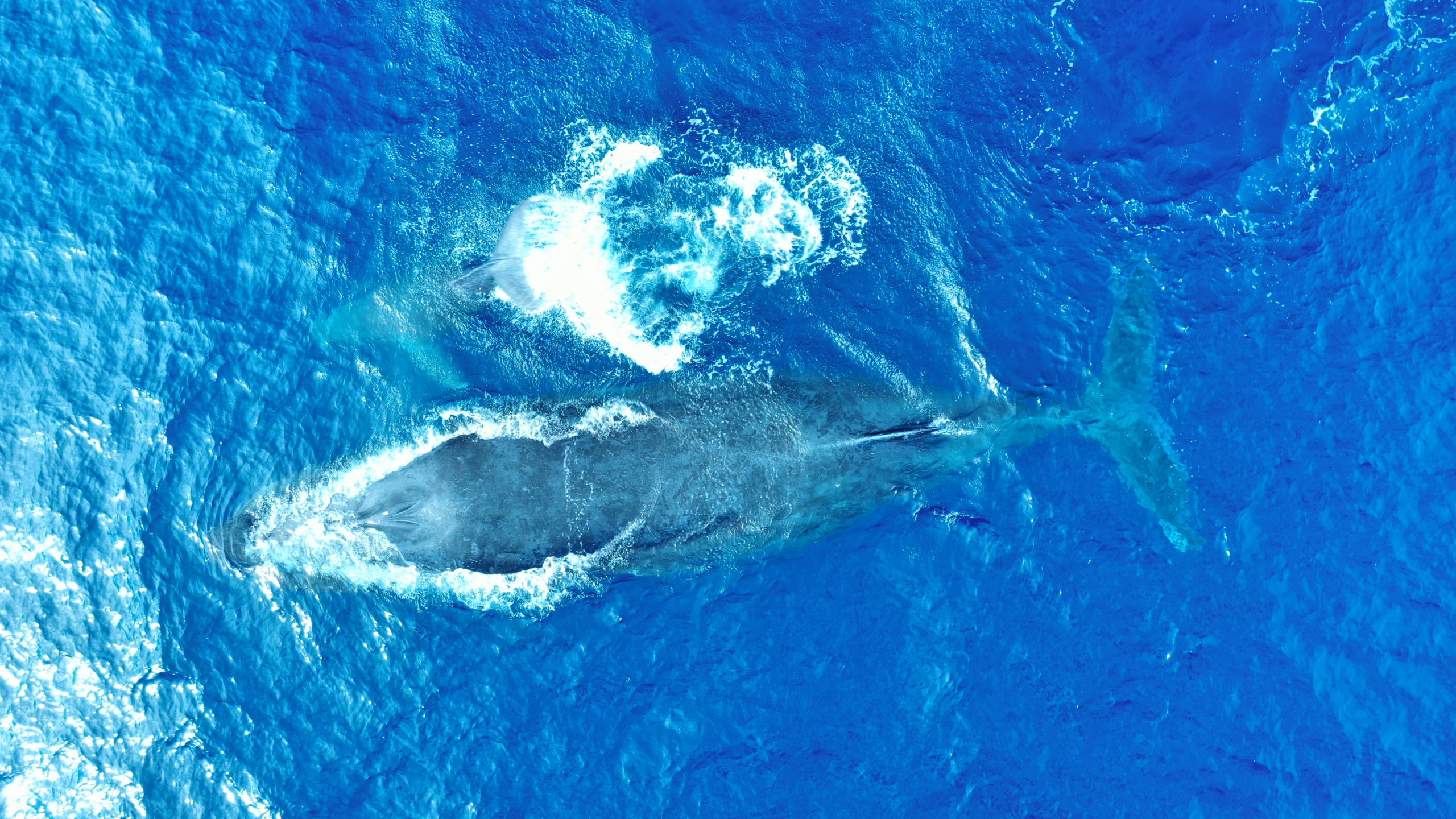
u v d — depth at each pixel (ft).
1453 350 107.14
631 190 112.88
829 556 104.94
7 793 96.94
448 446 106.63
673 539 104.99
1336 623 102.06
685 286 110.93
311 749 99.25
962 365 108.17
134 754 98.32
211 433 106.52
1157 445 106.63
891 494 106.11
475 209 112.57
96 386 106.83
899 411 106.93
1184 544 103.96
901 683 101.86
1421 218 109.60
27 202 110.11
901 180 112.68
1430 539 103.30
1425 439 105.40
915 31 115.96
